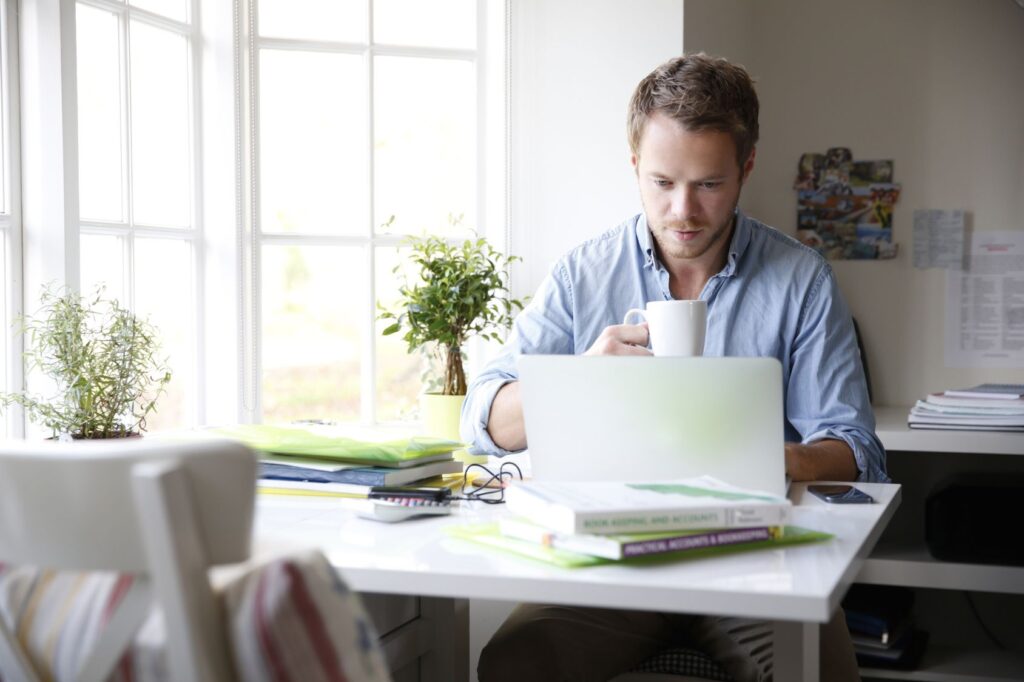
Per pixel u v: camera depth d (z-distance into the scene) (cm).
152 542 83
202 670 83
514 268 308
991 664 280
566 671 163
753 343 206
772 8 342
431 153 312
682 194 187
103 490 85
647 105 188
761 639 164
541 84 304
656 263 210
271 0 299
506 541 128
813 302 206
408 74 309
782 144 342
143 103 271
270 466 170
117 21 261
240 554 87
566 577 112
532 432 153
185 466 84
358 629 86
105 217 259
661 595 109
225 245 290
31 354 223
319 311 460
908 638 280
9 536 88
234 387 291
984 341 325
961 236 326
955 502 272
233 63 287
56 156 235
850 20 335
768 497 128
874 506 153
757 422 141
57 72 234
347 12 304
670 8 293
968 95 325
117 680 86
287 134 307
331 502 161
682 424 144
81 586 91
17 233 235
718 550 124
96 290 255
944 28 327
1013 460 319
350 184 311
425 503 148
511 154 306
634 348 167
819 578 111
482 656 167
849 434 190
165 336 280
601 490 132
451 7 309
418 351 305
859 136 335
